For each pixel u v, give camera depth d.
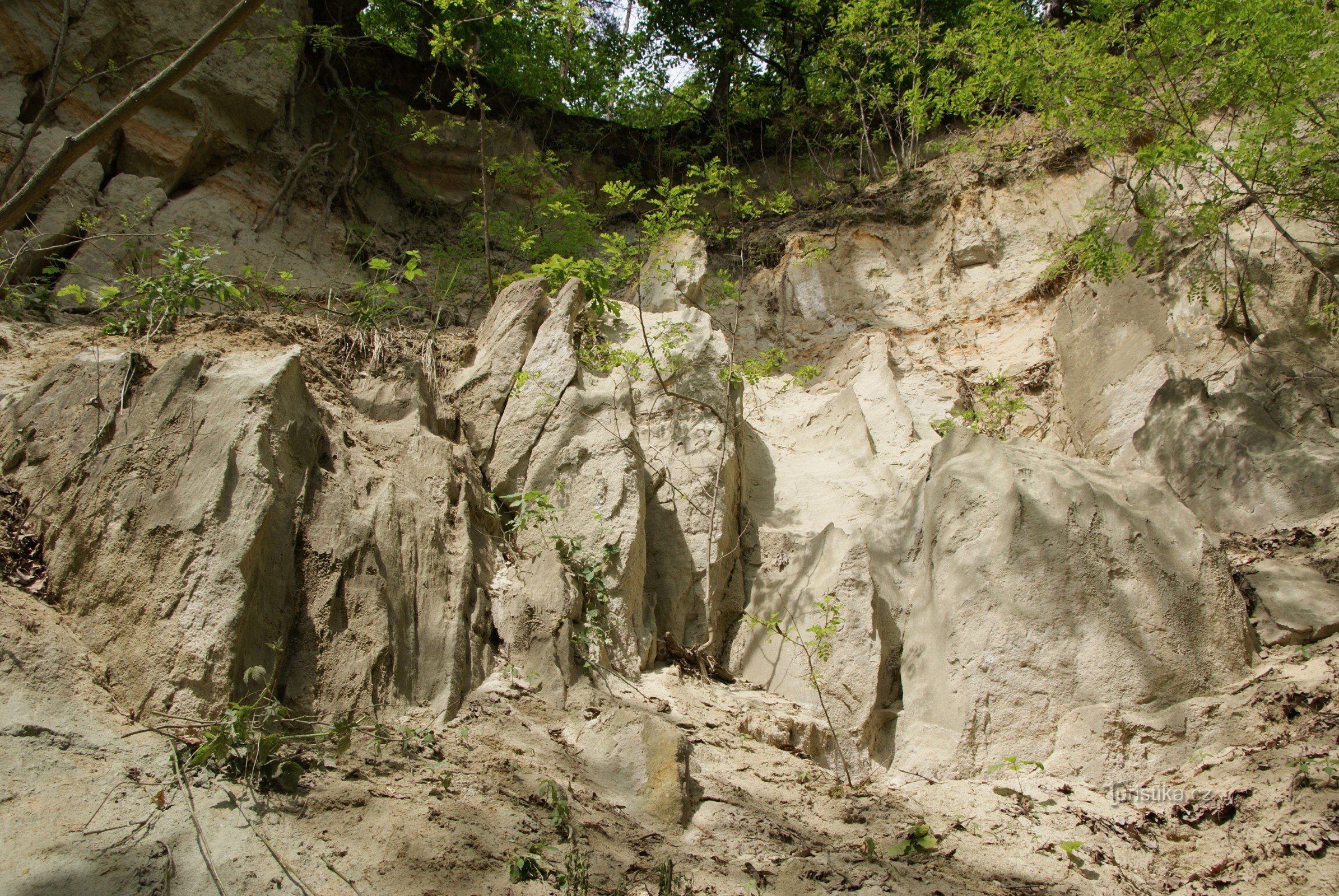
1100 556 5.67
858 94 12.89
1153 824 4.65
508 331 7.01
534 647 5.14
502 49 12.73
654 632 5.91
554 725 4.75
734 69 14.13
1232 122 8.52
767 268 11.36
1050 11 12.82
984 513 6.07
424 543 5.12
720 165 13.46
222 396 4.73
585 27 9.17
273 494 4.46
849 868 4.09
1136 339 8.44
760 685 5.99
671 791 4.31
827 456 8.23
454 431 6.50
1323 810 4.25
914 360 9.66
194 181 9.76
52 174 4.49
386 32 13.88
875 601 6.20
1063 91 8.65
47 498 4.51
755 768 4.84
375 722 4.34
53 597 4.22
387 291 7.20
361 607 4.65
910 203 11.27
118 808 3.37
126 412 4.71
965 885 4.09
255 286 7.55
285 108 10.87
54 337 6.15
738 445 7.27
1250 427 7.05
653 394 7.20
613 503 6.01
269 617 4.32
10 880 2.98
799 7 13.78
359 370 6.47
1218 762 4.89
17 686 3.71
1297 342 7.64
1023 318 9.87
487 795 3.99
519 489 6.27
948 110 11.31
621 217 13.06
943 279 10.50
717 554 6.46
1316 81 7.32
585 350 7.07
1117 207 9.67
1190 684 5.29
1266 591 5.94
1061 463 6.34
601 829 4.02
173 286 6.00
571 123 13.62
